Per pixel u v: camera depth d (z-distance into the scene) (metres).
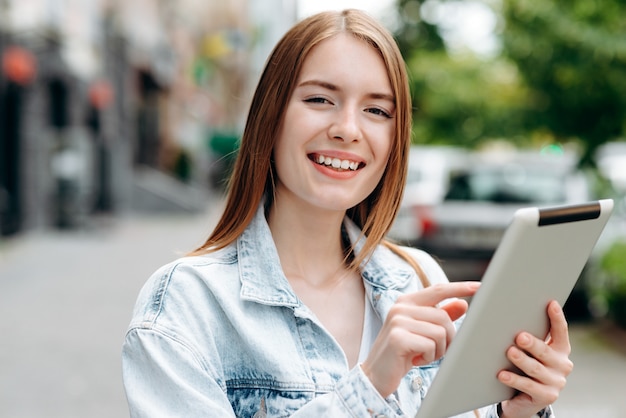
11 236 13.62
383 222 1.52
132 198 23.20
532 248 1.13
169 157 27.66
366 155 1.42
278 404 1.32
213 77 36.94
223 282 1.38
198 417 1.25
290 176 1.42
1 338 6.61
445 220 7.34
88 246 13.75
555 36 6.96
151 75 24.81
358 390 1.20
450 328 1.21
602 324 7.40
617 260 7.04
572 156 8.32
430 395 1.17
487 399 1.26
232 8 37.72
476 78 11.14
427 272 1.67
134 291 9.14
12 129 13.81
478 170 7.79
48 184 15.05
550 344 1.27
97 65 18.97
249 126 1.48
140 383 1.30
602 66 6.93
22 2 13.55
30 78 13.34
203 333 1.34
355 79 1.39
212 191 34.06
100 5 19.38
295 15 10.06
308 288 1.50
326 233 1.51
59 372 5.57
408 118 1.47
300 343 1.37
